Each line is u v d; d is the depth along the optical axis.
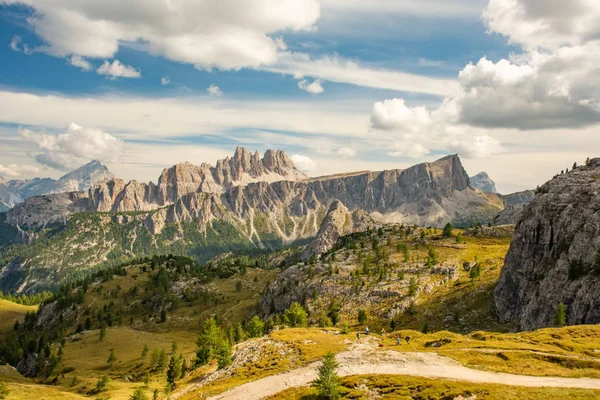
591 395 50.56
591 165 185.25
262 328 182.00
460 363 71.44
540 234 153.38
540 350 74.69
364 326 177.25
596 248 123.50
